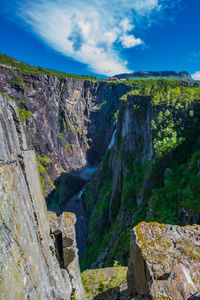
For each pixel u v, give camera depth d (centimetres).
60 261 1332
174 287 719
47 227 1135
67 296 1212
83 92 18150
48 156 13650
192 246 944
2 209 547
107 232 6606
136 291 1083
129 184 6631
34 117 12544
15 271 534
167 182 4806
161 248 963
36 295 662
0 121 629
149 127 6681
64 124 15450
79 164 16500
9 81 11412
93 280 2122
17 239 601
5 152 637
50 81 13738
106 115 18362
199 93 6781
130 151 7825
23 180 796
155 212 4162
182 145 5806
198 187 3688
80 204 11044
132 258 1102
